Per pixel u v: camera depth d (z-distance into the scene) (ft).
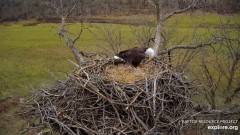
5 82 75.15
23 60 91.91
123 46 45.50
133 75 24.82
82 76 24.29
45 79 74.54
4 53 99.71
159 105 21.95
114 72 25.45
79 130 21.45
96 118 21.81
